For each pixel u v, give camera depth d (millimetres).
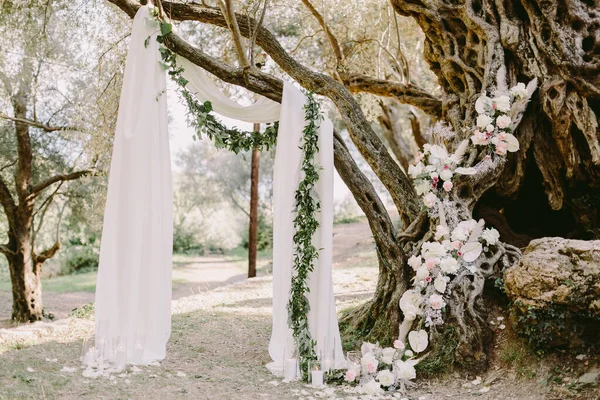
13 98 13062
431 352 5805
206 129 6520
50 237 20188
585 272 5020
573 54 6531
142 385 5027
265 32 7988
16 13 11727
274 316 6156
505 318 5992
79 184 15266
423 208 7016
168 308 6105
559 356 5195
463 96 7383
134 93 6066
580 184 7188
